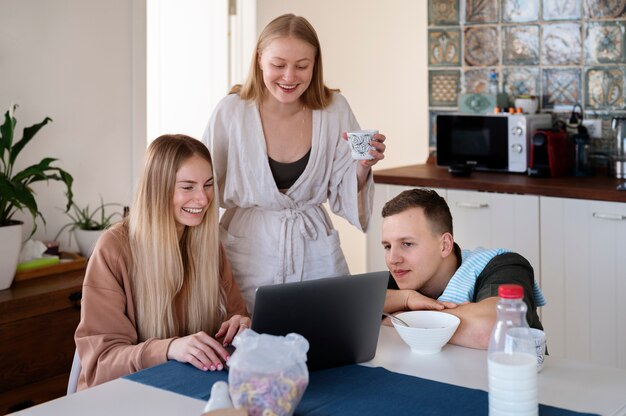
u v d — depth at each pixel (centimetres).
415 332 190
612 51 407
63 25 336
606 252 352
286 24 241
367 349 187
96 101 350
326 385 171
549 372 178
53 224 338
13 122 296
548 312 371
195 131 469
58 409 159
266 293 170
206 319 221
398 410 157
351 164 264
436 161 434
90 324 205
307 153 260
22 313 284
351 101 496
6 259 290
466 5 443
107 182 358
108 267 209
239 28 464
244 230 261
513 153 406
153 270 210
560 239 364
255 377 140
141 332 213
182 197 210
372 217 417
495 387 146
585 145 396
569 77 420
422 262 220
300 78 242
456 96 451
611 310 354
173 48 464
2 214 293
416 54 471
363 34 486
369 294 183
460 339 198
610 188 354
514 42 432
